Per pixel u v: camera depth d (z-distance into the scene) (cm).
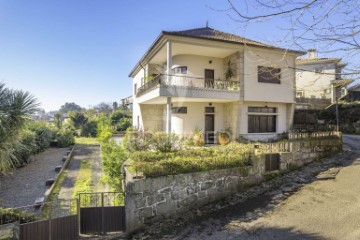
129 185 694
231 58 1602
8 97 757
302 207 715
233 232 615
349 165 1085
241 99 1499
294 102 1664
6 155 748
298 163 1120
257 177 952
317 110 2395
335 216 641
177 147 1103
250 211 730
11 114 739
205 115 1683
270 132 1666
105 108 5825
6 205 839
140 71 2134
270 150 1072
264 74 1566
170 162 780
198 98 1404
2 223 586
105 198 842
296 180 959
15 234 579
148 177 738
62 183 1116
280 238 564
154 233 659
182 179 775
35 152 1852
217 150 973
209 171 830
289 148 1098
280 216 674
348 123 2278
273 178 1001
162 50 1526
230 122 1619
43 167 1432
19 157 1347
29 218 623
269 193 855
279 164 1034
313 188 856
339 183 877
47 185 1070
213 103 1692
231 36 1606
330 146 1287
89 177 1220
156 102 1781
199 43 1381
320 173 1016
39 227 600
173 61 1669
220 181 852
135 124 2294
